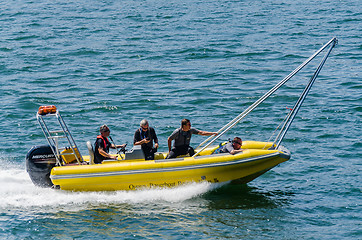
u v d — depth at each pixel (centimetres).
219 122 5500
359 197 3706
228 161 3672
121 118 5659
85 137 5116
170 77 7444
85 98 6431
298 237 3139
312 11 12925
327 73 7425
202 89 6775
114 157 3866
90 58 8688
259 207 3559
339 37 9819
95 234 3177
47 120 5606
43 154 3797
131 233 3180
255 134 5141
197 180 3722
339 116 5550
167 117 5669
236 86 6912
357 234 3169
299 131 5162
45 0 15562
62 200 3656
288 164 4391
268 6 13950
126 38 10244
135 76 7525
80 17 12650
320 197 3728
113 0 15512
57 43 9838
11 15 13025
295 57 8462
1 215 3428
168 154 3878
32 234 3186
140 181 3700
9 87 6938
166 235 3150
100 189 3728
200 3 14712
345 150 4634
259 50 9025
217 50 9100
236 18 12206
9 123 5512
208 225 3284
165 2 14988
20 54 8962
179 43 9706
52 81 7281
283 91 6594
